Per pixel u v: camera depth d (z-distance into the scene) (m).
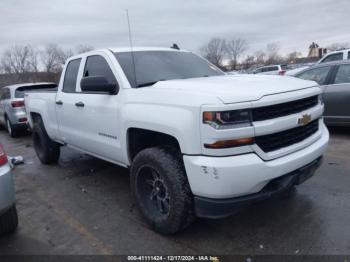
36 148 6.53
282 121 2.93
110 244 3.32
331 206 3.80
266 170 2.79
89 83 3.75
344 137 7.03
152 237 3.39
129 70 3.93
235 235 3.33
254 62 58.44
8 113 10.18
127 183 5.05
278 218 3.61
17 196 4.80
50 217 4.02
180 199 3.07
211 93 2.88
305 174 3.26
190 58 4.74
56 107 5.26
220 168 2.69
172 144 3.42
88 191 4.80
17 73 47.06
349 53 11.95
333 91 7.03
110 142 4.01
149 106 3.30
